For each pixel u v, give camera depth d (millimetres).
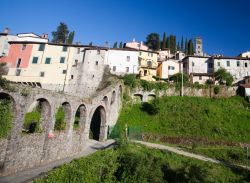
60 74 55750
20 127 18672
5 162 17250
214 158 29047
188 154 28547
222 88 56406
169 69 70375
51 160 22406
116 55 62531
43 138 21375
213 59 67438
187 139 37062
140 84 54188
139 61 67938
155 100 50125
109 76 54719
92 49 57750
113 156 20062
